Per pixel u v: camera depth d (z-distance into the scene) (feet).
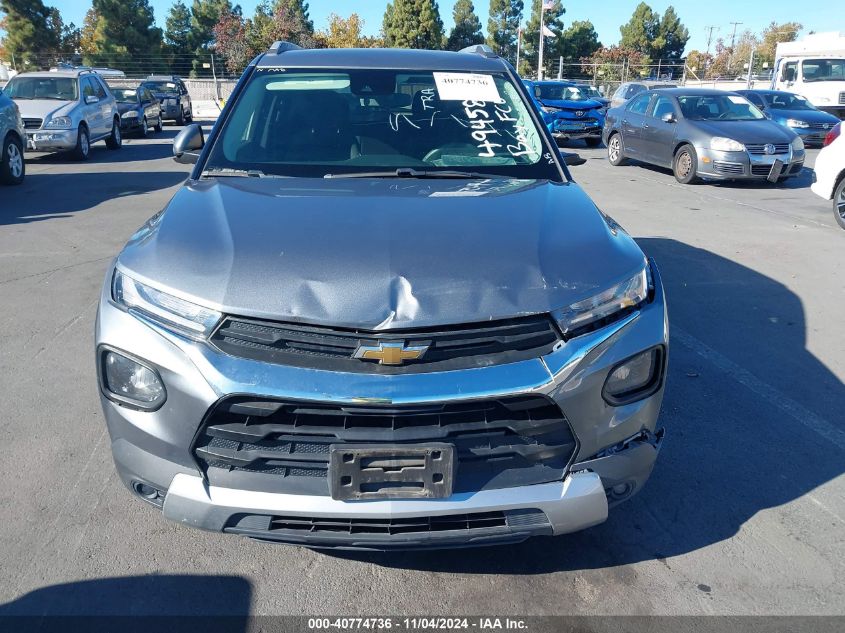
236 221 8.47
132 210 29.66
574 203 9.70
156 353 7.17
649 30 271.49
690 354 15.39
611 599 8.21
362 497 6.92
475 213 8.85
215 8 221.05
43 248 23.18
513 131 11.89
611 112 48.29
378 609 8.04
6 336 15.71
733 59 265.95
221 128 11.43
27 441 11.36
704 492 10.34
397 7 205.98
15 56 182.19
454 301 7.11
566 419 7.22
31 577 8.38
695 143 38.17
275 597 8.19
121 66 187.73
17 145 36.04
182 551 8.91
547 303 7.27
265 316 7.01
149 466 7.40
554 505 7.29
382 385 6.78
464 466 7.20
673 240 25.58
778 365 14.88
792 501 10.16
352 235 8.04
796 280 20.84
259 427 6.95
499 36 259.39
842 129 27.91
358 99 12.09
